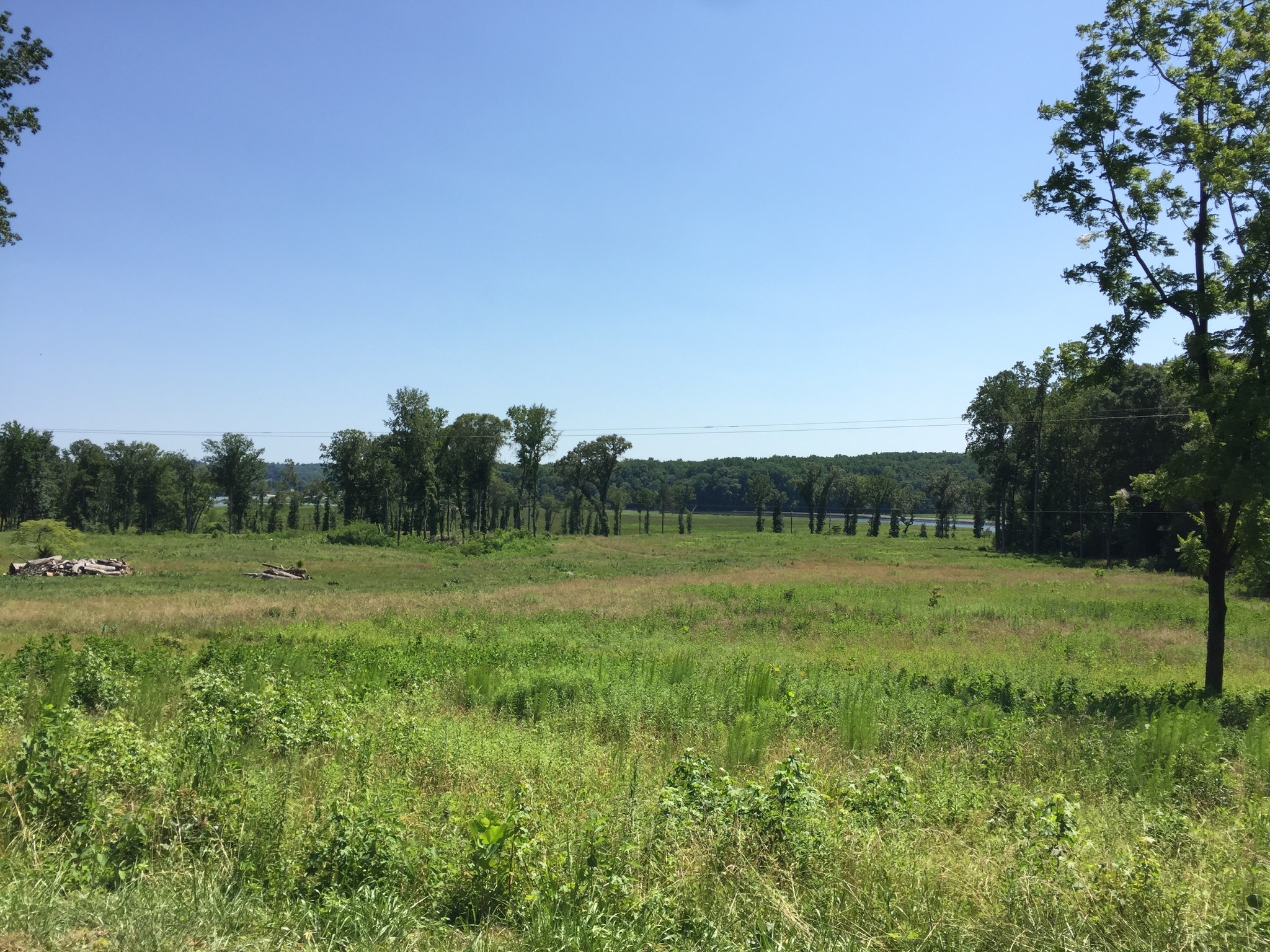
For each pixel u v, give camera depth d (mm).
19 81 17969
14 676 13391
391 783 7504
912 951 4930
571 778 8305
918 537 123250
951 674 16703
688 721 11312
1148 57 16641
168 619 25328
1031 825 6867
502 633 23297
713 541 100625
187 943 4660
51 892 5117
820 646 21344
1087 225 17422
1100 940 4996
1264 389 15148
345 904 5238
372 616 27531
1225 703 13781
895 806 7371
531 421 105500
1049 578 48469
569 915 5117
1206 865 6070
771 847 6312
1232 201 16172
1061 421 76750
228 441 115375
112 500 119750
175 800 6734
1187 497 16125
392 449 95188
